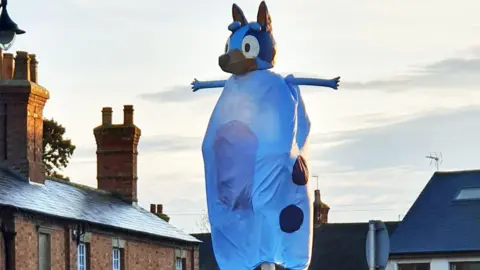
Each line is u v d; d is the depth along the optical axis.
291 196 21.88
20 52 46.97
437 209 60.12
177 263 56.53
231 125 21.72
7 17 28.03
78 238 45.50
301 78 22.12
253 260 21.78
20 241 41.31
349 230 72.12
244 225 21.78
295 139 21.86
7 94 46.34
